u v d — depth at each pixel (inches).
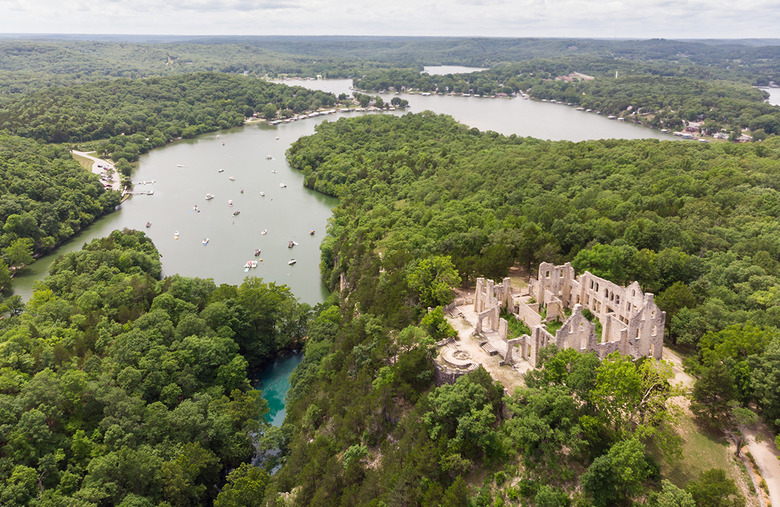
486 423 4190.5
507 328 5344.5
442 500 3895.2
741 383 4495.6
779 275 6328.7
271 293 7770.7
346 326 6717.5
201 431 5428.2
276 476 5123.0
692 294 6008.9
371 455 4842.5
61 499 4387.3
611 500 3786.9
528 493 3924.7
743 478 3966.5
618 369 4082.2
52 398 5182.1
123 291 7583.7
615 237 7647.6
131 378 5713.6
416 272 6678.2
